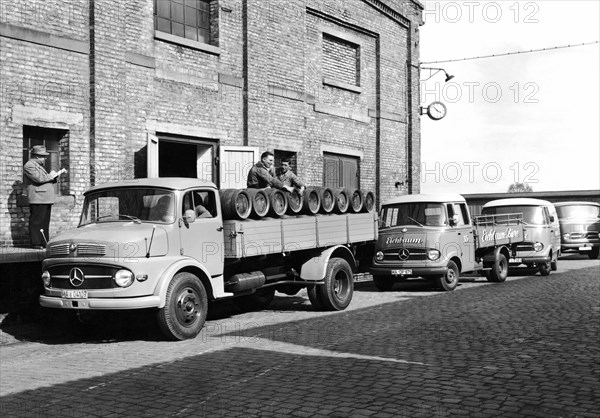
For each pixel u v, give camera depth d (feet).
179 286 27.99
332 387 19.42
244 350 25.36
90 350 26.53
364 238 40.27
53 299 27.53
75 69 38.91
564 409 17.01
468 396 18.29
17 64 35.83
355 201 39.83
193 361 23.48
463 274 60.70
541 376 20.52
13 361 24.57
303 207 35.58
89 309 26.89
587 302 38.19
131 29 41.98
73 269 27.37
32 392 19.63
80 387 20.12
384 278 48.42
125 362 23.67
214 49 47.93
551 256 59.57
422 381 19.98
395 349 25.03
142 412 17.29
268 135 52.70
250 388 19.47
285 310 37.91
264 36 52.39
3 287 30.14
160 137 44.24
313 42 58.90
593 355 23.57
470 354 23.93
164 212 29.12
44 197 34.06
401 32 71.56
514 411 16.87
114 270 26.73
